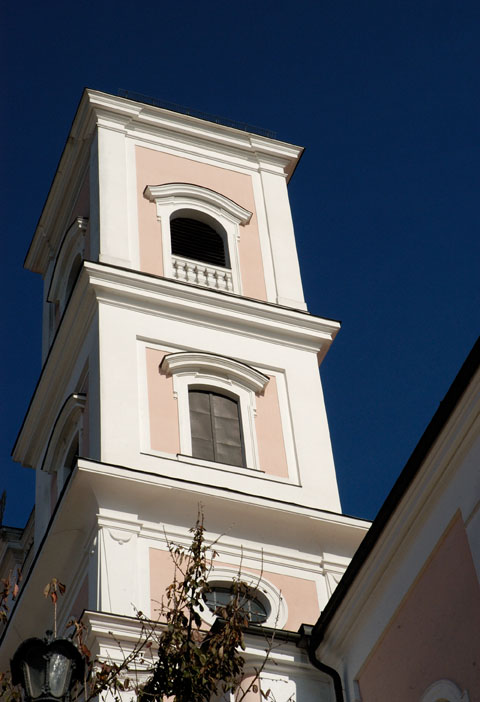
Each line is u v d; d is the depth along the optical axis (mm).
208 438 29484
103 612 23766
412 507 21000
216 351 31188
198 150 36594
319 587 26969
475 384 19453
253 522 27391
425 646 20422
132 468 27000
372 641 21922
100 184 34219
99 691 17547
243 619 18750
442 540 20359
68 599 27062
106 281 31188
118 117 36281
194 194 35062
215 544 26766
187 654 17562
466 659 19297
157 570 25766
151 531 26344
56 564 27203
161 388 29734
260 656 22859
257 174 36938
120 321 30719
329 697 22906
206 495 27156
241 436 29859
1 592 19188
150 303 31359
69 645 15016
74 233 34688
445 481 20391
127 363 29844
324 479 29500
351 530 27906
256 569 26766
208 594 26016
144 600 25094
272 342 32094
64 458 30891
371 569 22016
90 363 30203
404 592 21172
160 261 32875
